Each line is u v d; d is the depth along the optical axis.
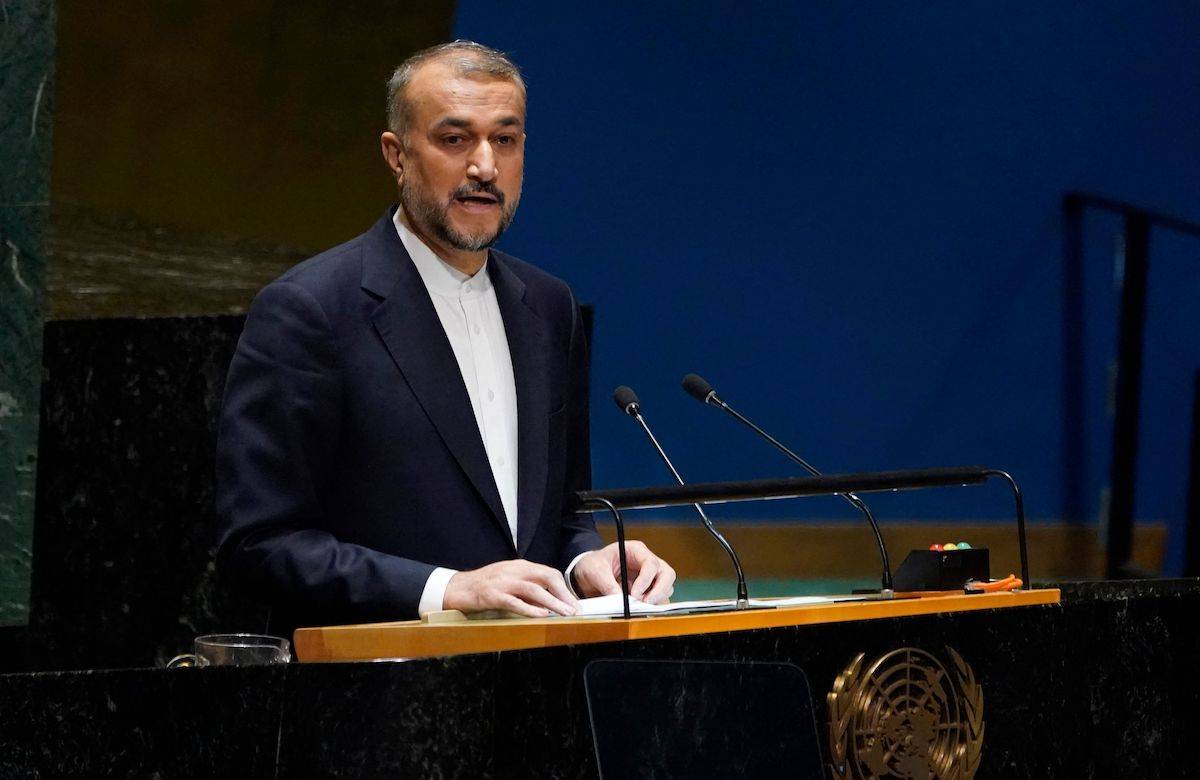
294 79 15.79
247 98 15.41
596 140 19.16
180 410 12.85
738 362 19.89
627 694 5.48
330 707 5.30
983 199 20.91
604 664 5.45
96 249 14.49
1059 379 21.20
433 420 8.09
